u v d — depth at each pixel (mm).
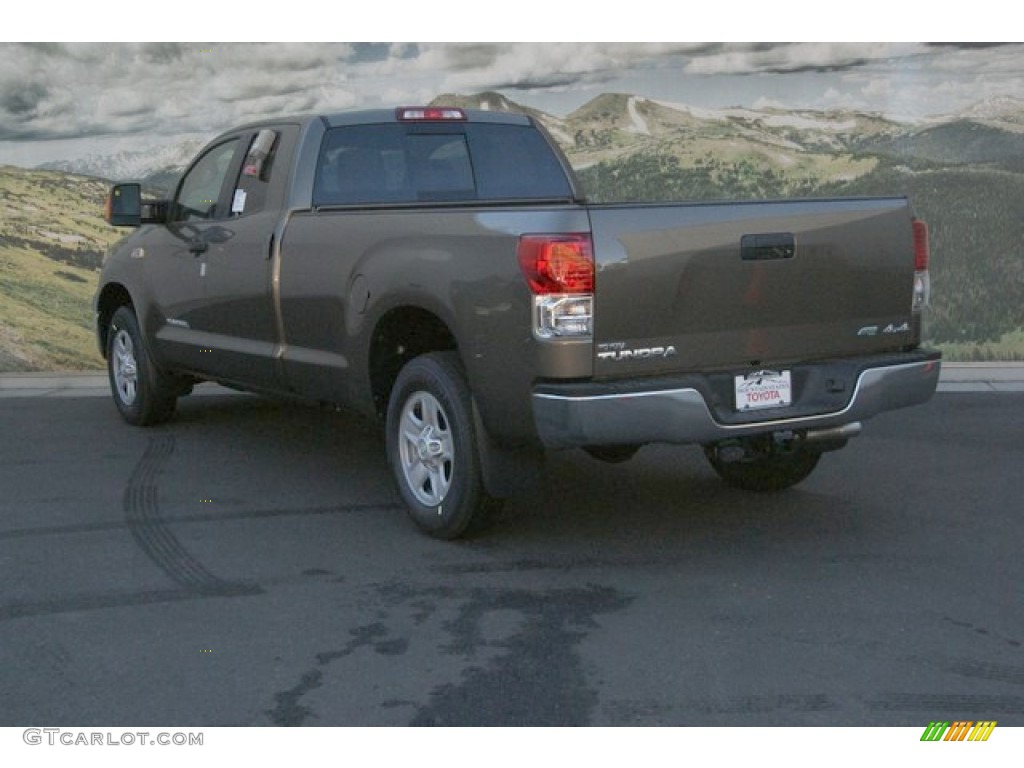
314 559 5410
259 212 6727
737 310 5145
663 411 4941
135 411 8258
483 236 5102
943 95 10773
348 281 5895
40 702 3984
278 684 4105
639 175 11227
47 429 8297
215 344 7125
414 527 5906
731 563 5320
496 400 5109
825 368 5352
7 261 11094
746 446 5344
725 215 5082
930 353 5629
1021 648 4355
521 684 4086
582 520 6004
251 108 11305
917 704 3920
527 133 7293
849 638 4449
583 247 4832
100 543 5664
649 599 4871
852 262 5391
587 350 4875
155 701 3986
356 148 6699
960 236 10789
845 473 6906
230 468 7129
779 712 3869
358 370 5941
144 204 7688
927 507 6191
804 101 10992
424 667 4230
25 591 5008
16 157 11078
